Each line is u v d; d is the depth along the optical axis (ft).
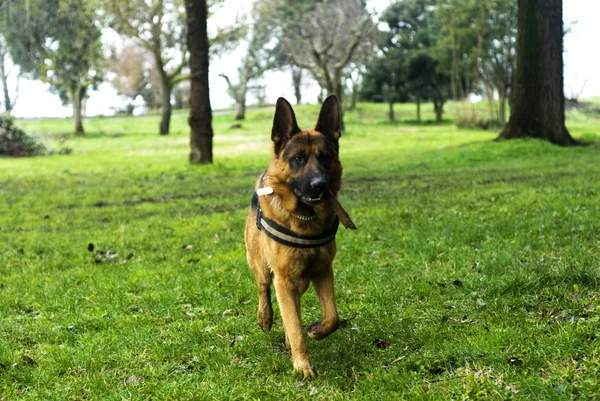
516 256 22.95
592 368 13.21
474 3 145.89
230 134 150.20
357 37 148.36
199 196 49.39
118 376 15.46
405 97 193.06
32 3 153.99
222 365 15.83
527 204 33.91
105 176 68.33
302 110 196.65
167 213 40.55
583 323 15.31
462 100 162.91
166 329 18.72
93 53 159.63
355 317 18.71
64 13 153.38
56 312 20.85
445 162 70.13
